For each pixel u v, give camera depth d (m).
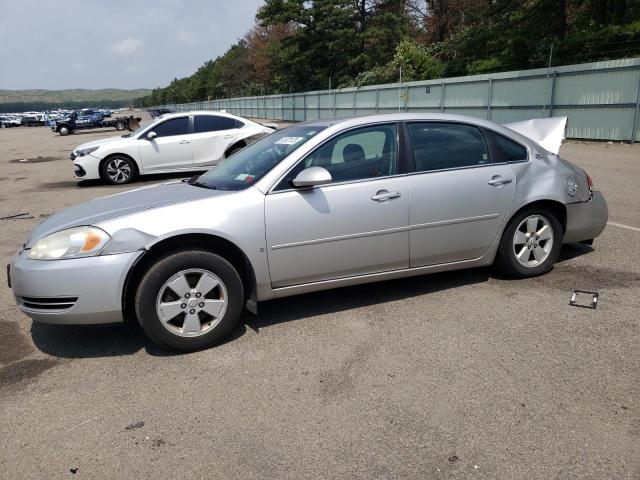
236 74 86.25
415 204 4.24
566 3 27.09
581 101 17.69
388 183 4.18
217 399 3.15
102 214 3.81
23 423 2.99
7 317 4.56
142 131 12.40
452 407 2.96
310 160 4.04
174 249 3.69
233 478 2.48
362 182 4.12
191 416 2.99
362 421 2.88
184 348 3.73
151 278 3.58
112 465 2.61
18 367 3.66
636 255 5.42
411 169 4.29
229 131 12.63
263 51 62.88
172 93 137.12
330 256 4.05
